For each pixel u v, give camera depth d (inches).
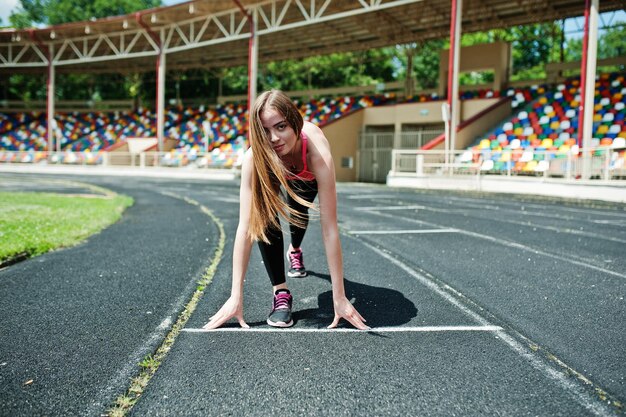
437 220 306.8
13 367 90.6
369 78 1674.5
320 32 1086.4
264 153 96.7
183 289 144.6
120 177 967.0
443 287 146.4
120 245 217.6
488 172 623.5
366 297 136.2
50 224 263.1
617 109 712.4
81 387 82.9
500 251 203.2
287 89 1747.0
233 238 237.3
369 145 994.7
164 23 1082.1
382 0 854.5
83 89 1856.5
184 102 1512.1
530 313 121.7
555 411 74.8
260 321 116.6
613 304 129.0
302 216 118.3
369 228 270.2
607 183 454.3
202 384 84.0
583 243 222.7
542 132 724.0
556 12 863.7
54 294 138.9
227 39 976.3
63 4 1820.9
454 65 692.1
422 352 97.6
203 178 972.6
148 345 101.4
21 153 1229.1
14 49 1370.6
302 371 89.0
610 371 88.6
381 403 77.5
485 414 74.0
